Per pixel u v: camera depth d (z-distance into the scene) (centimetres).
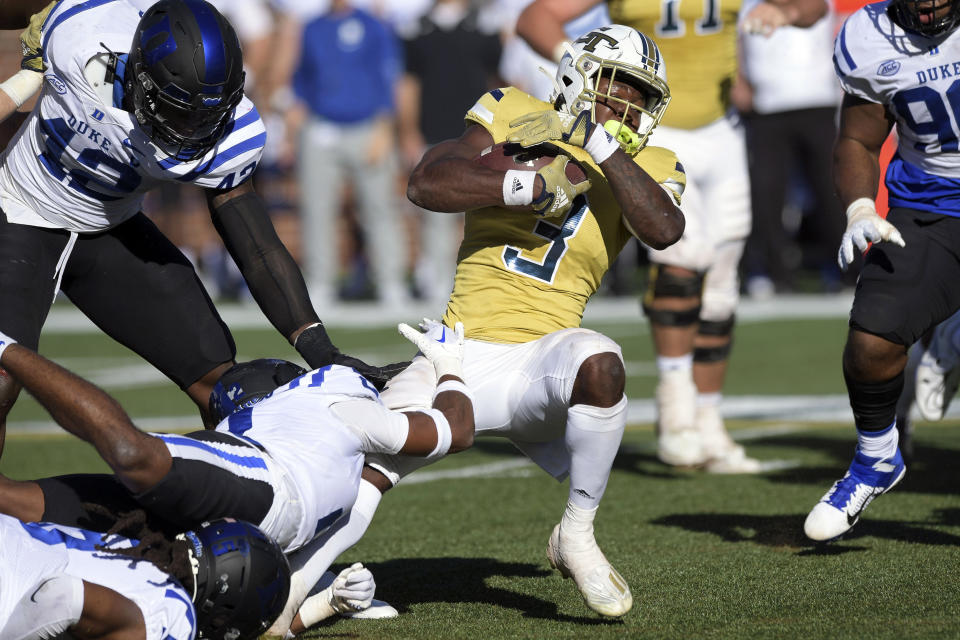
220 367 1468
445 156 1282
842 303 4525
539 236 1295
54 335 4253
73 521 1073
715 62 2058
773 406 2786
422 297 4850
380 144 4388
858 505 1477
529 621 1241
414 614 1284
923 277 1436
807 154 4269
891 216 1488
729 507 1820
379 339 3800
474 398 1262
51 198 1337
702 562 1470
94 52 1252
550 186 1214
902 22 1444
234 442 1066
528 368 1247
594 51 1299
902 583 1334
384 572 1480
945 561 1432
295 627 1211
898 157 1518
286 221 5219
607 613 1199
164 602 962
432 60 4153
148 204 5278
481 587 1398
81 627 947
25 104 1525
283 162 5078
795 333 3909
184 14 1203
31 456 2300
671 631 1181
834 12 3098
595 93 1298
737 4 2052
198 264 5272
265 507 1050
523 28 2195
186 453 1005
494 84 4219
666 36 2036
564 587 1391
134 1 1352
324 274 4569
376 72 4303
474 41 4147
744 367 3341
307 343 1325
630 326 4153
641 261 5578
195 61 1191
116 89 1263
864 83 1470
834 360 3422
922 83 1433
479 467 2217
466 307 1309
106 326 1452
